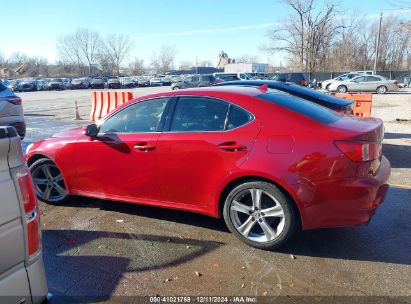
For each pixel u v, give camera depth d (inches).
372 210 130.7
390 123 496.7
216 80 1256.8
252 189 137.9
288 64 1916.8
